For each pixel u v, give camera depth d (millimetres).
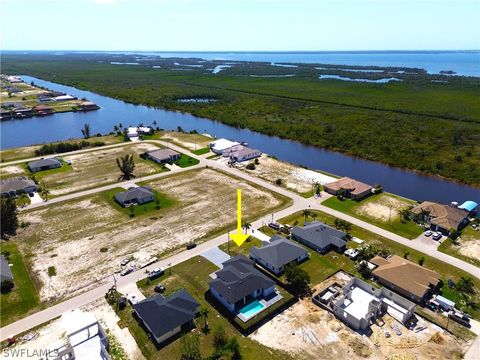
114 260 69375
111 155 132000
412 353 47969
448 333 51375
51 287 61969
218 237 77125
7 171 116625
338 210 89562
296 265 64812
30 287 62094
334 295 58312
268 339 50531
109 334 51406
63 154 133625
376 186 102250
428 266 66875
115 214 88000
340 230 77812
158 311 52219
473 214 87688
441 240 75500
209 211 89062
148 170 117250
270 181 108062
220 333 49938
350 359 47281
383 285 61906
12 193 97500
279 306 56750
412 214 84250
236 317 54375
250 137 165375
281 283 62688
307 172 115250
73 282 63188
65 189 102562
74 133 171625
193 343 47938
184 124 190875
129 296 58750
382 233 78438
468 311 55688
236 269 61750
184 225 82375
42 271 66375
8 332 52188
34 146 143375
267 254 67062
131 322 53750
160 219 85375
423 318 54375
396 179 114562
